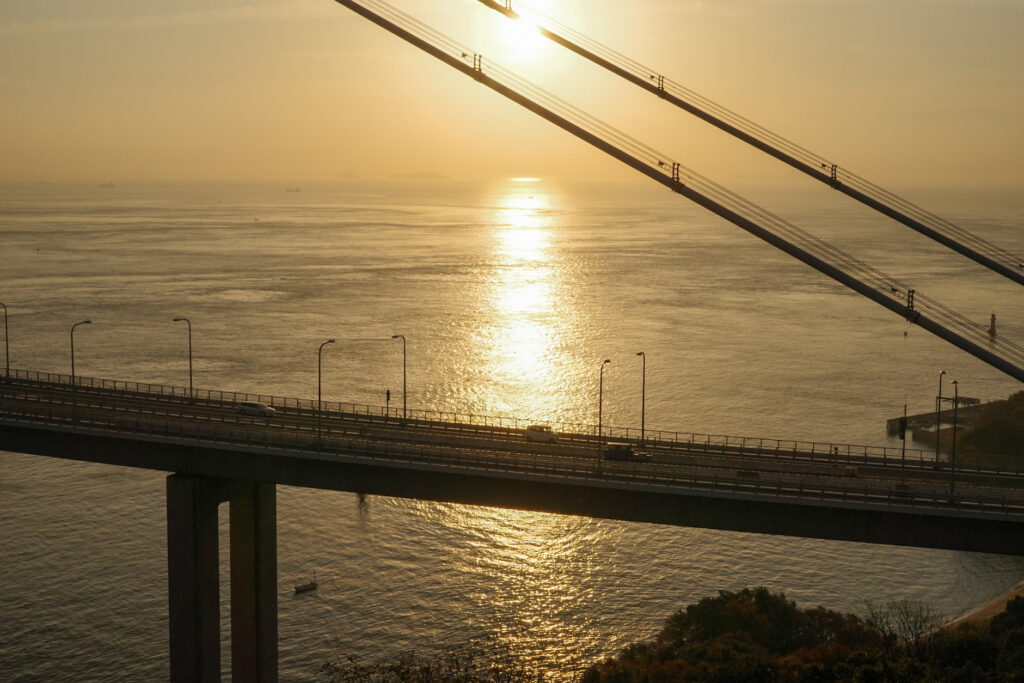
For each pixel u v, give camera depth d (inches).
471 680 2358.5
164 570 3612.2
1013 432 5201.8
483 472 2728.8
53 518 4040.4
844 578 3794.3
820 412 6023.6
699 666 2669.8
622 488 2623.0
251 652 2891.2
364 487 2839.6
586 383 6658.5
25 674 2987.2
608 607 3479.3
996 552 2440.9
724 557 3917.3
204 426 3147.1
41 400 3531.0
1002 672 2630.4
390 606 3442.4
